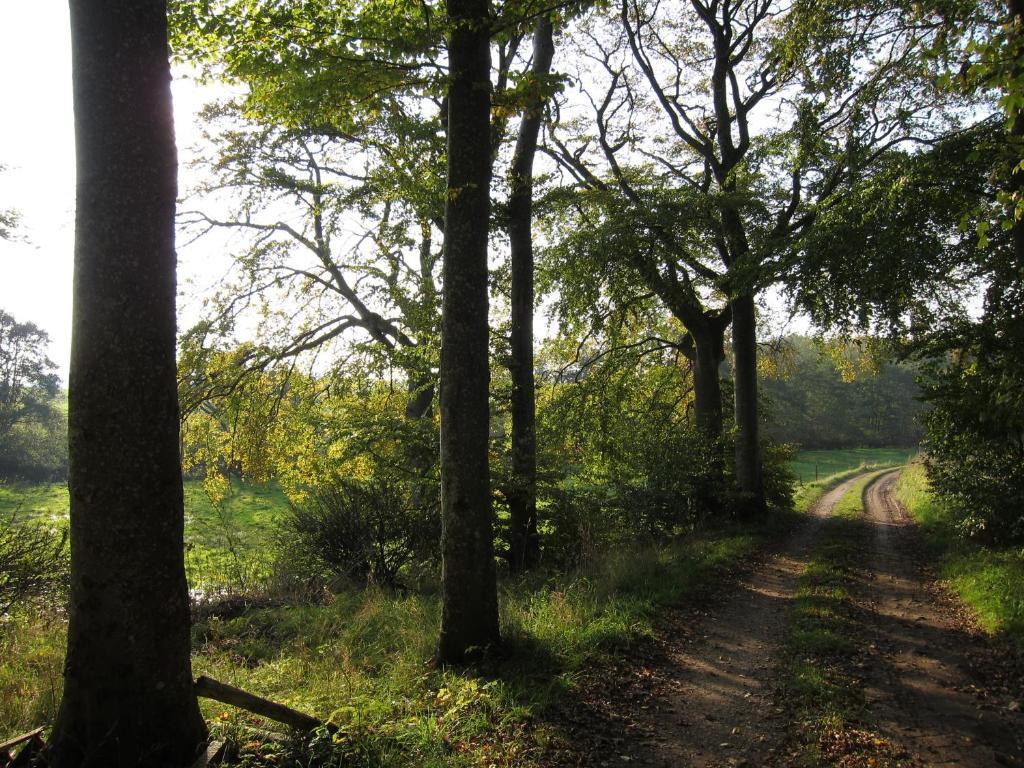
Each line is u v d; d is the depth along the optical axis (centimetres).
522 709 544
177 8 653
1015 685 597
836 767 467
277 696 569
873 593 991
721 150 2002
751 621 866
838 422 6769
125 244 393
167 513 410
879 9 1227
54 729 404
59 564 877
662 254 1809
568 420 1955
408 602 946
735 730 536
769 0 1878
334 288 1833
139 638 400
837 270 1380
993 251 1251
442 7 750
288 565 1202
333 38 694
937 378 1305
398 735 481
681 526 1830
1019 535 1179
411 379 1552
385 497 1264
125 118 392
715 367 2141
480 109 682
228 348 1675
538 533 1385
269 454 1816
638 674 657
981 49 529
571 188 1548
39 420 4847
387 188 1226
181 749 412
